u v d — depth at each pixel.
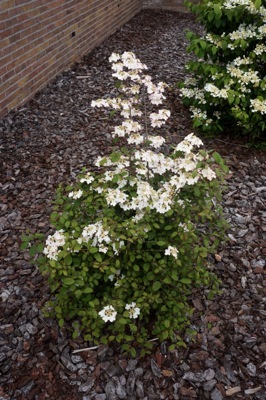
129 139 1.90
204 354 1.96
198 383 1.86
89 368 1.91
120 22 7.09
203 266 1.99
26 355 1.96
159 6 8.88
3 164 3.28
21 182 3.10
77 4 5.04
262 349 2.00
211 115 3.73
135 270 1.80
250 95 3.38
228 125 3.81
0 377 1.87
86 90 4.54
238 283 2.33
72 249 1.74
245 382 1.87
